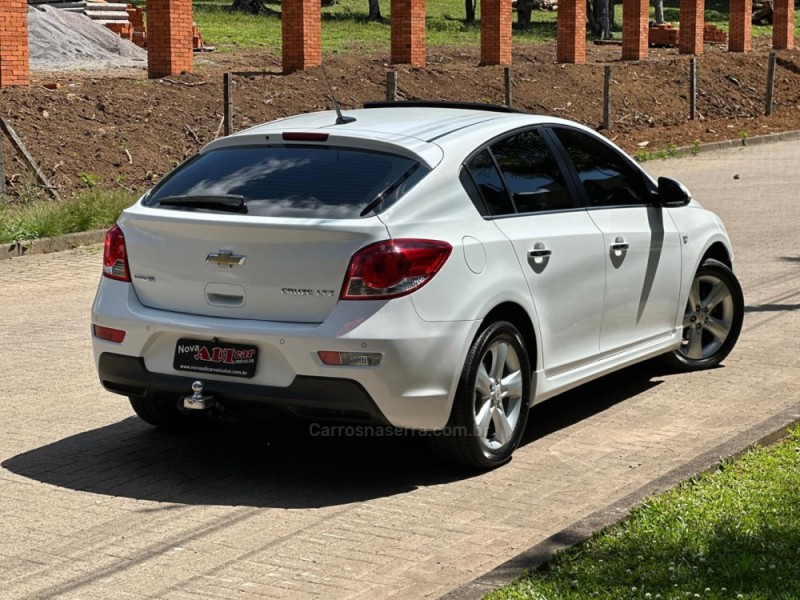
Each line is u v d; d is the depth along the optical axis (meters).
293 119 9.27
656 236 9.76
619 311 9.47
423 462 8.81
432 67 31.89
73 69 31.00
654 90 34.59
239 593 7.29
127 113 22.48
